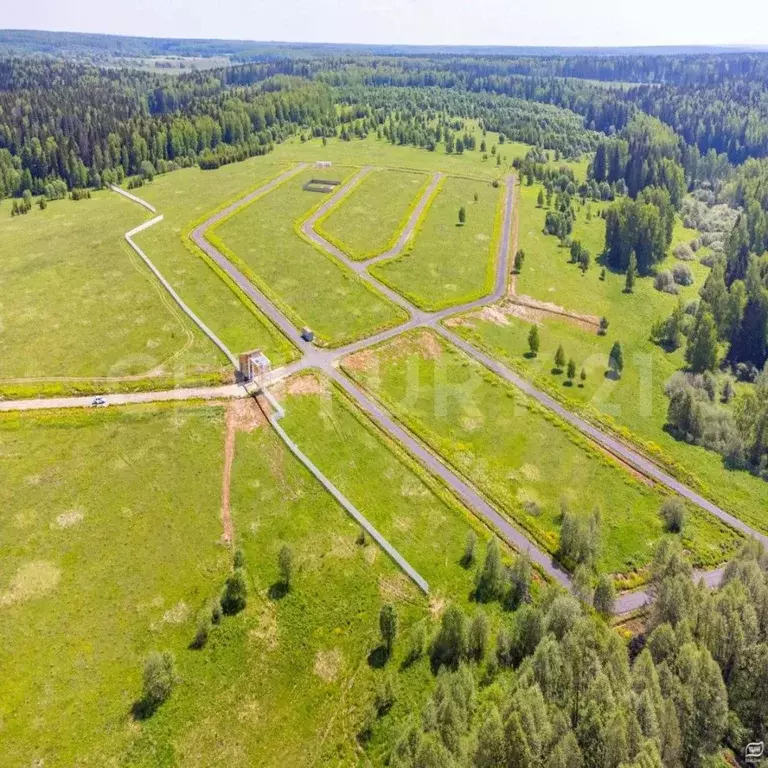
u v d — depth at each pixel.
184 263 140.12
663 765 48.62
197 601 66.81
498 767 46.66
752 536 75.56
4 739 53.41
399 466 87.00
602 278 155.38
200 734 55.47
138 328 113.75
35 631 62.19
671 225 174.50
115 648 61.47
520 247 165.00
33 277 132.25
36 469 81.31
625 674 52.81
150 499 78.19
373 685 60.03
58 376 99.50
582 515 81.38
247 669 60.94
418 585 70.31
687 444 97.81
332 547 74.12
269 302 125.69
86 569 68.94
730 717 55.06
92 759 52.81
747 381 123.38
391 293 133.88
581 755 47.22
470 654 62.09
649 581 73.56
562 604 60.34
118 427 89.38
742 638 57.69
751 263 146.62
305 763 54.12
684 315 132.88
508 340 120.44
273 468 84.69
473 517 79.81
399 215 177.62
